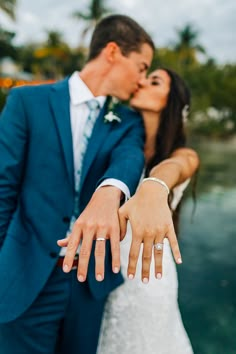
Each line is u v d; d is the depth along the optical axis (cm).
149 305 176
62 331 160
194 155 180
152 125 182
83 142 150
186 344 190
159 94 180
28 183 150
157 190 115
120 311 178
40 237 148
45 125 147
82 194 148
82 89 153
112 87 159
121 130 155
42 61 4531
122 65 159
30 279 145
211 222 643
